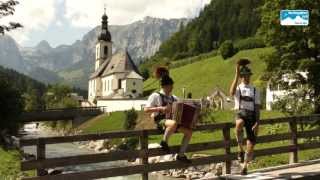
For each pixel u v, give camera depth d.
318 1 41.44
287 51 43.84
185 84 140.88
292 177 13.67
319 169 15.27
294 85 44.31
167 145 12.27
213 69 143.75
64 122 119.00
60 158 10.80
